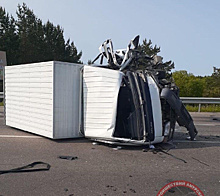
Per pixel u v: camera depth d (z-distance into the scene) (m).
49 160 5.10
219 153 6.07
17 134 7.68
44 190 3.69
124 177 4.29
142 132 6.02
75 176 4.27
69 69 6.91
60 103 6.78
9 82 8.73
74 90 7.01
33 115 7.48
